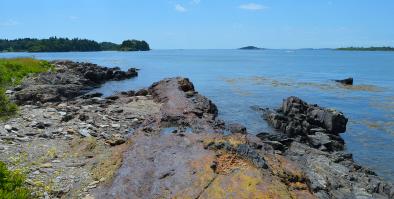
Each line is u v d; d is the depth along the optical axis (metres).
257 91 47.78
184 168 12.28
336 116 26.53
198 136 15.52
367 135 26.27
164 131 18.78
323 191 13.98
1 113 20.64
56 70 55.22
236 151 13.45
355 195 14.47
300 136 24.06
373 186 15.35
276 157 14.26
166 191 11.23
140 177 12.20
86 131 18.28
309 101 40.88
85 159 14.55
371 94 47.09
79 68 60.59
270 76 73.31
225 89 49.38
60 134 17.69
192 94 29.72
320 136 23.88
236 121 28.23
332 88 52.72
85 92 36.47
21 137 16.56
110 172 12.92
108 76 58.75
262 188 10.77
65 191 11.73
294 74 80.25
